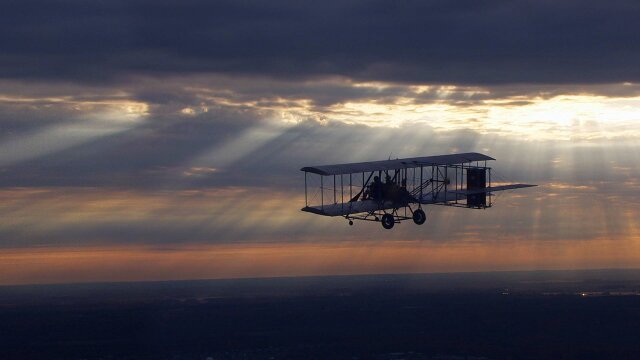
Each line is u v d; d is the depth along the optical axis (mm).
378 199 60188
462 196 62625
